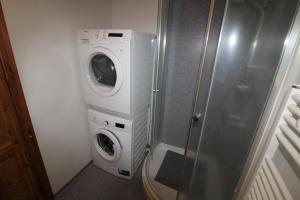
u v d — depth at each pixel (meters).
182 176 1.21
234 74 0.88
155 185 1.75
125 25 2.04
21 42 1.14
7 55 1.02
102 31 1.40
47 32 1.30
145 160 2.05
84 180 1.84
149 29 1.93
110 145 1.93
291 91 0.66
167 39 1.82
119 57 1.38
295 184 0.64
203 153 1.11
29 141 1.25
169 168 2.00
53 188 1.61
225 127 0.98
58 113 1.52
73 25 1.53
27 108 1.19
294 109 0.61
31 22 1.18
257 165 0.84
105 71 1.68
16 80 1.09
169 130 2.35
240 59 0.85
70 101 1.64
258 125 0.82
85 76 1.60
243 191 0.93
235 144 0.95
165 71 2.00
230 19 0.80
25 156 1.24
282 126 0.68
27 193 1.31
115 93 1.52
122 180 1.86
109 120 1.66
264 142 0.81
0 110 1.04
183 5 1.73
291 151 0.59
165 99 2.20
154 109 1.92
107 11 1.98
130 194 1.70
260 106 0.81
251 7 0.77
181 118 2.22
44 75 1.33
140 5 1.88
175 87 2.10
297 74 0.68
